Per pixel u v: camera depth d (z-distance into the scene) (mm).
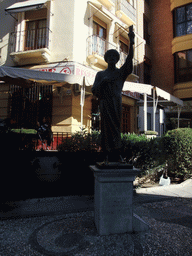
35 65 9375
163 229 2889
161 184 5910
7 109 9695
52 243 2461
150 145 5438
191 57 14484
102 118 2992
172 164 6676
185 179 6797
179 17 15289
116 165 2770
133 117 13617
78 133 5348
